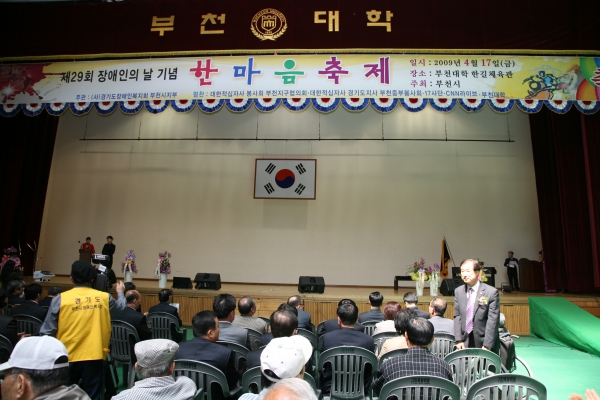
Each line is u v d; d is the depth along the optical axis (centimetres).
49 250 1155
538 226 1091
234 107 562
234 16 572
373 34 554
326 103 551
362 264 1098
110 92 566
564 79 537
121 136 1197
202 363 234
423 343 237
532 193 1105
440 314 386
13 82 580
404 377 216
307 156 1149
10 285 457
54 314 264
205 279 784
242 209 1140
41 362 149
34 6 597
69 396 153
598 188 701
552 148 1030
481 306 337
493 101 539
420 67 545
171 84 561
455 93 536
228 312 331
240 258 1120
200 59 564
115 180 1176
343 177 1136
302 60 554
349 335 300
